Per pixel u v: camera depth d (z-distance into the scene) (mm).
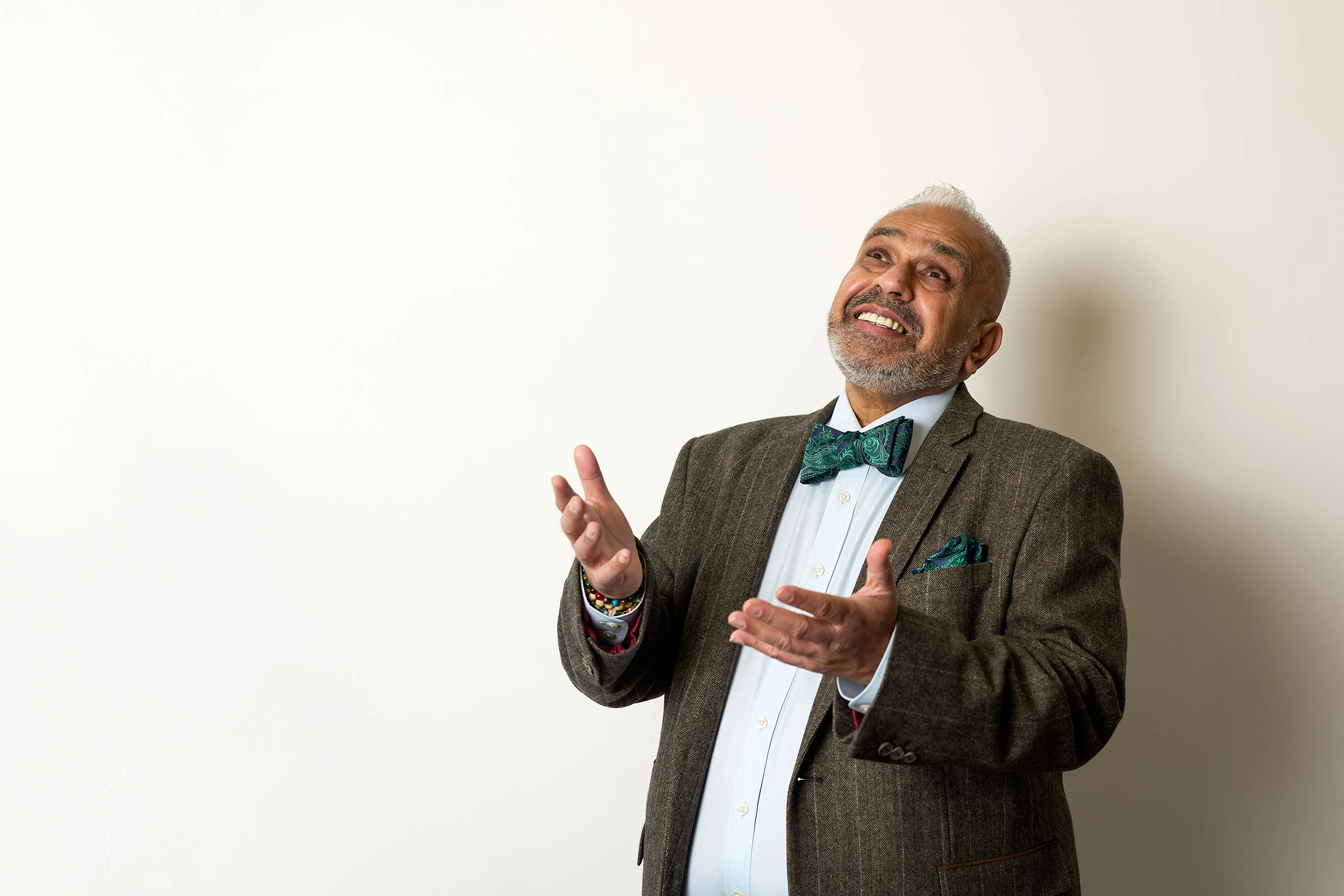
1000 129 1947
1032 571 1262
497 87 2090
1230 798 1804
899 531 1326
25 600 2039
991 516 1321
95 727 2023
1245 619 1807
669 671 1481
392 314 2068
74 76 2096
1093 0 1927
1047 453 1344
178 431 2061
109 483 2051
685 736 1365
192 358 2070
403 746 2010
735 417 1999
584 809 1978
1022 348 1925
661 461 2012
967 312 1484
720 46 2047
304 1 2107
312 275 2082
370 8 2104
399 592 2029
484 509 2029
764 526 1453
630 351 2029
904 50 1990
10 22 2100
